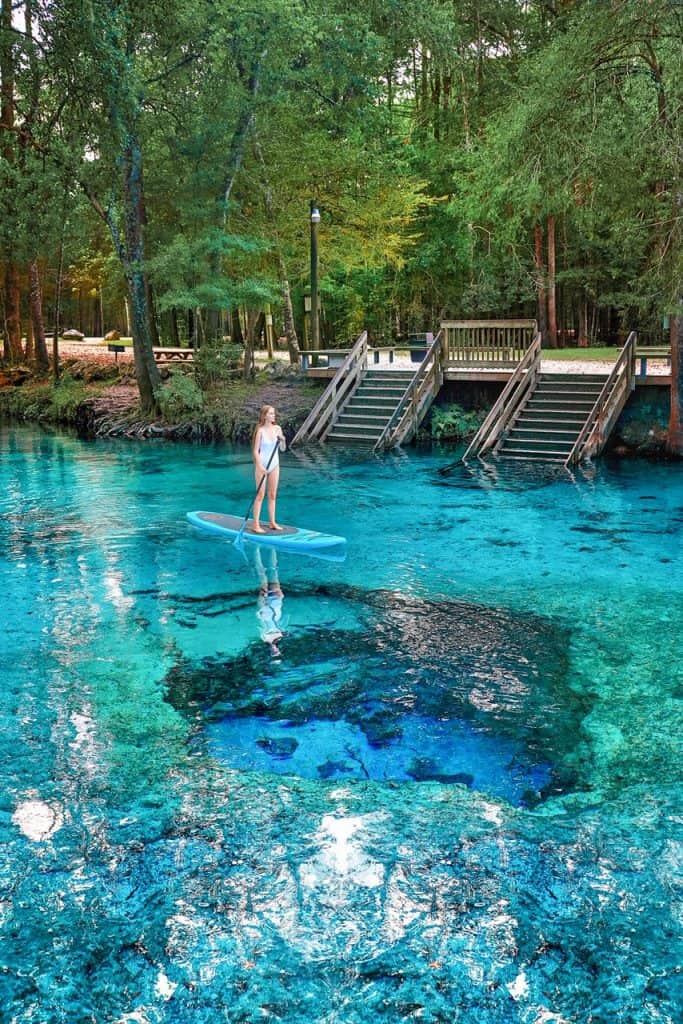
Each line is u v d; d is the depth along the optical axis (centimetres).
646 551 1260
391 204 3009
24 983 427
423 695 764
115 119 2306
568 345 4862
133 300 2703
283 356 3794
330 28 2572
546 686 780
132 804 584
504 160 1959
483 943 449
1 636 927
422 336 2692
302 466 2050
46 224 2875
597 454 2027
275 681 798
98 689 780
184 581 1141
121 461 2231
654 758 643
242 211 2898
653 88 1831
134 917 472
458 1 3491
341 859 519
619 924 462
